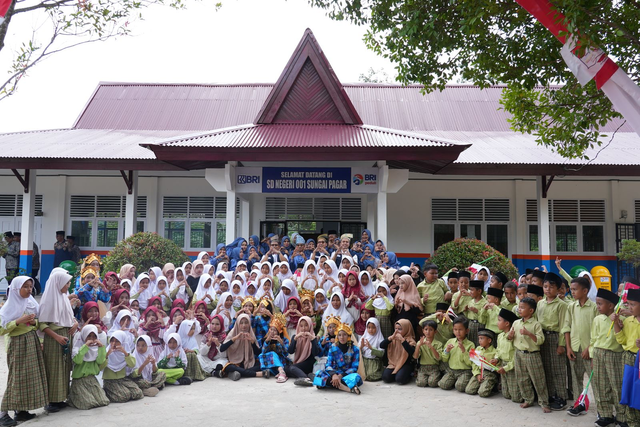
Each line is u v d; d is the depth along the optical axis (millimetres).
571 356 5863
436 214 16250
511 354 6301
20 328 5438
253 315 7930
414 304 7699
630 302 4977
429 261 11195
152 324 7109
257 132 11930
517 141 14891
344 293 8414
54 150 13148
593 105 7680
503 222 16172
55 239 16188
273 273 9508
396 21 7777
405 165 12258
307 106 12984
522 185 16109
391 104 17938
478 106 17828
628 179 16000
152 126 17094
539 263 15867
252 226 16031
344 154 10695
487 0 6742
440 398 6418
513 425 5406
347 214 16188
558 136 7996
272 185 11625
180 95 18703
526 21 7438
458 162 12297
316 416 5633
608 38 6773
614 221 15867
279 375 7234
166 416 5602
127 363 6191
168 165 12820
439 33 7539
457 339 6902
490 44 7609
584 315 5852
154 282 9047
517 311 6688
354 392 6609
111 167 12734
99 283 7930
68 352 5820
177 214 16547
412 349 7223
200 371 7273
